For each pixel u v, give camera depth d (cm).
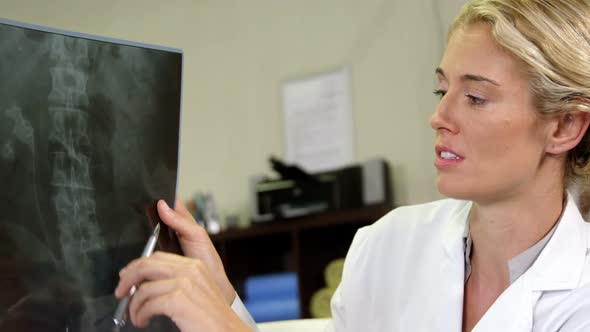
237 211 435
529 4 109
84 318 93
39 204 89
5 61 85
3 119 85
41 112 89
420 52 380
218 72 445
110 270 97
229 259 400
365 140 397
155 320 105
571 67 108
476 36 111
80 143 94
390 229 142
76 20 486
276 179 389
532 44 107
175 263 95
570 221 121
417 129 381
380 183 373
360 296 139
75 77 93
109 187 98
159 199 106
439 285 128
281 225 380
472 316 127
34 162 88
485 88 109
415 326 129
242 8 439
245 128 436
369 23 398
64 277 92
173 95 106
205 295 93
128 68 100
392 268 137
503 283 125
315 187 376
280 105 425
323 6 414
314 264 384
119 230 99
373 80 396
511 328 114
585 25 110
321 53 414
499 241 123
